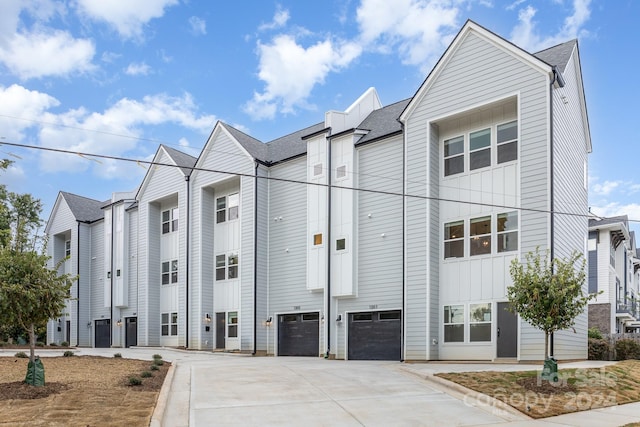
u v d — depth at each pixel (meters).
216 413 10.33
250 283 25.05
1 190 29.55
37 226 36.12
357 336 21.89
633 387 12.79
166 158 30.72
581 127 21.80
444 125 20.30
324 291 22.73
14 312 12.00
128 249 33.56
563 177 18.20
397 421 9.82
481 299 18.61
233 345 26.25
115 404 10.38
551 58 19.70
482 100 18.62
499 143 18.83
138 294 31.66
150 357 21.25
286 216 25.06
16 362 16.92
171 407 10.80
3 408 9.91
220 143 27.39
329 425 9.52
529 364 16.56
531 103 17.53
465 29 19.20
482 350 18.34
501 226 18.47
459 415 10.27
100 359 18.73
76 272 35.78
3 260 12.26
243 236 25.66
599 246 32.78
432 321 19.20
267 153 27.14
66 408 9.91
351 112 24.27
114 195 34.88
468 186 19.41
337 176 22.98
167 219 31.66
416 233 19.84
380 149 21.97
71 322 35.34
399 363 18.67
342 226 22.56
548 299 12.62
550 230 16.81
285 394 12.09
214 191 28.36
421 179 19.92
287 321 24.64
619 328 35.22
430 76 20.05
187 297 27.69
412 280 19.72
